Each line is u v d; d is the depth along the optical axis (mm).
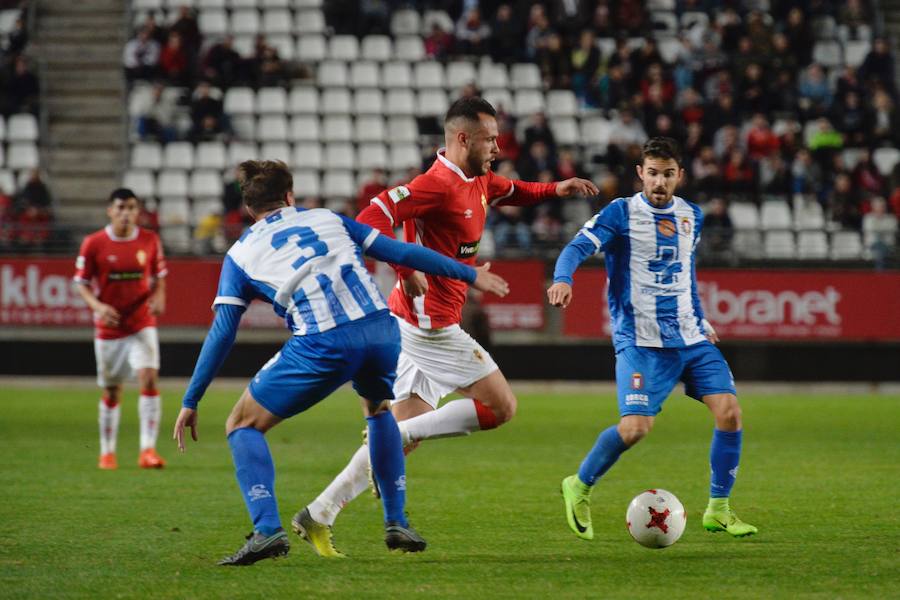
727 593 19047
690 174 73750
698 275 66812
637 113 76938
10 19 86500
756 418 52469
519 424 50438
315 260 20281
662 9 87500
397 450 21500
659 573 20656
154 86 79125
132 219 37062
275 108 80500
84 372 66750
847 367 67250
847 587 19500
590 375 67250
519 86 83312
